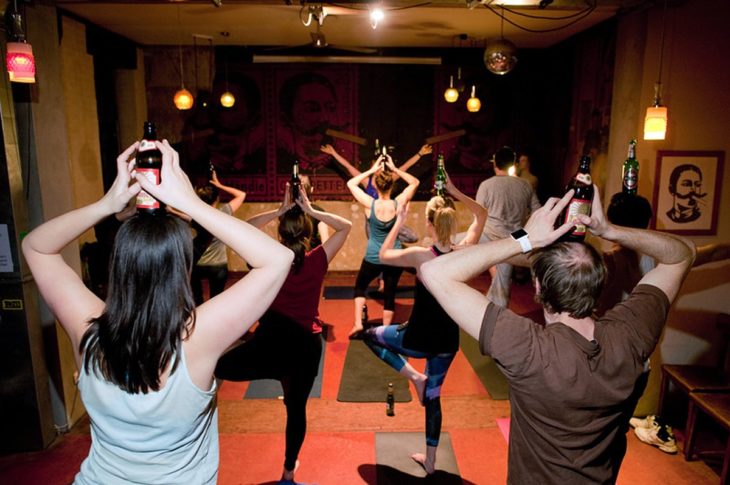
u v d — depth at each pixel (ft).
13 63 9.26
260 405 12.73
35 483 9.91
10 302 10.44
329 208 24.64
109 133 21.85
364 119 24.08
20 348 10.61
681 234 11.84
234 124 23.86
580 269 4.42
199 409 3.85
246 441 11.14
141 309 3.62
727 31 11.36
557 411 4.28
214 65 23.36
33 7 10.52
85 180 17.35
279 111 23.88
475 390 13.51
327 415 12.16
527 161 23.86
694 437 10.41
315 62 23.53
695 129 11.64
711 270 11.84
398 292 22.18
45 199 10.96
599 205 4.58
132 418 3.71
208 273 15.69
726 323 11.45
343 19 17.72
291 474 9.13
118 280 3.71
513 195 16.61
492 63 15.05
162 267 3.66
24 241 4.20
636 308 4.66
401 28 19.27
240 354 8.61
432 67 23.80
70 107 16.55
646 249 4.76
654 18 11.35
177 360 3.68
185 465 3.93
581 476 4.37
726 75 11.49
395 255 9.22
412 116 24.12
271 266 3.81
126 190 4.10
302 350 8.55
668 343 12.04
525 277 23.71
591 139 19.19
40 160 10.80
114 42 20.57
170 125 23.65
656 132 10.72
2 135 9.88
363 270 16.26
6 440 10.90
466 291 4.44
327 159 24.35
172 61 23.18
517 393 4.45
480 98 24.02
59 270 4.22
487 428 11.68
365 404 12.67
